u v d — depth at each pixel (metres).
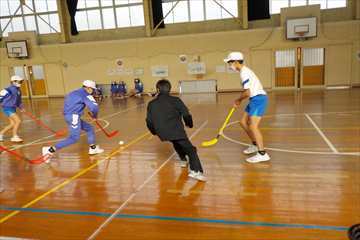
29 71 15.98
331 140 5.10
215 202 3.07
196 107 9.78
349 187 3.24
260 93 4.02
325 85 13.17
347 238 2.33
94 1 15.00
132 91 14.63
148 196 3.30
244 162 4.23
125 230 2.63
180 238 2.46
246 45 13.59
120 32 15.05
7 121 9.12
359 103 8.81
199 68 14.16
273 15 13.51
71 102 4.56
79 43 15.14
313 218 2.65
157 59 14.55
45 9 15.40
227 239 2.40
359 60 12.68
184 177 3.79
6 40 16.14
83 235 2.58
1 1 15.71
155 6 14.33
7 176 4.20
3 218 2.97
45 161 4.68
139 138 5.97
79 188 3.64
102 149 5.29
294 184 3.39
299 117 7.25
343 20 12.80
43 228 2.74
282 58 13.38
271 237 2.39
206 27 14.20
